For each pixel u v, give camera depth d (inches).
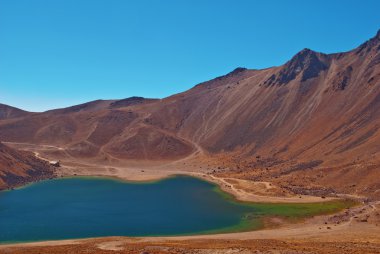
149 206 5118.1
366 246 2381.9
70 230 3939.5
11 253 2517.2
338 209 4527.6
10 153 7795.3
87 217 4510.3
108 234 3804.1
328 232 3412.9
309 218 4249.5
